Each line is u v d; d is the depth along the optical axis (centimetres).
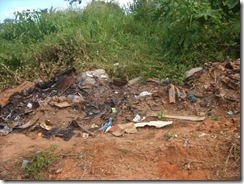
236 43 522
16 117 500
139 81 519
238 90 444
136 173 343
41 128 458
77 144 404
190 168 340
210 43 539
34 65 648
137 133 412
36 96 527
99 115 462
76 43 640
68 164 369
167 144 369
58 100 497
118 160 362
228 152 348
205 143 363
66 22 775
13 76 639
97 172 352
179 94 458
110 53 613
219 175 328
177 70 517
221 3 561
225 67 487
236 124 390
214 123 400
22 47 704
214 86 459
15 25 809
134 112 454
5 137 459
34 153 399
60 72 585
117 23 741
